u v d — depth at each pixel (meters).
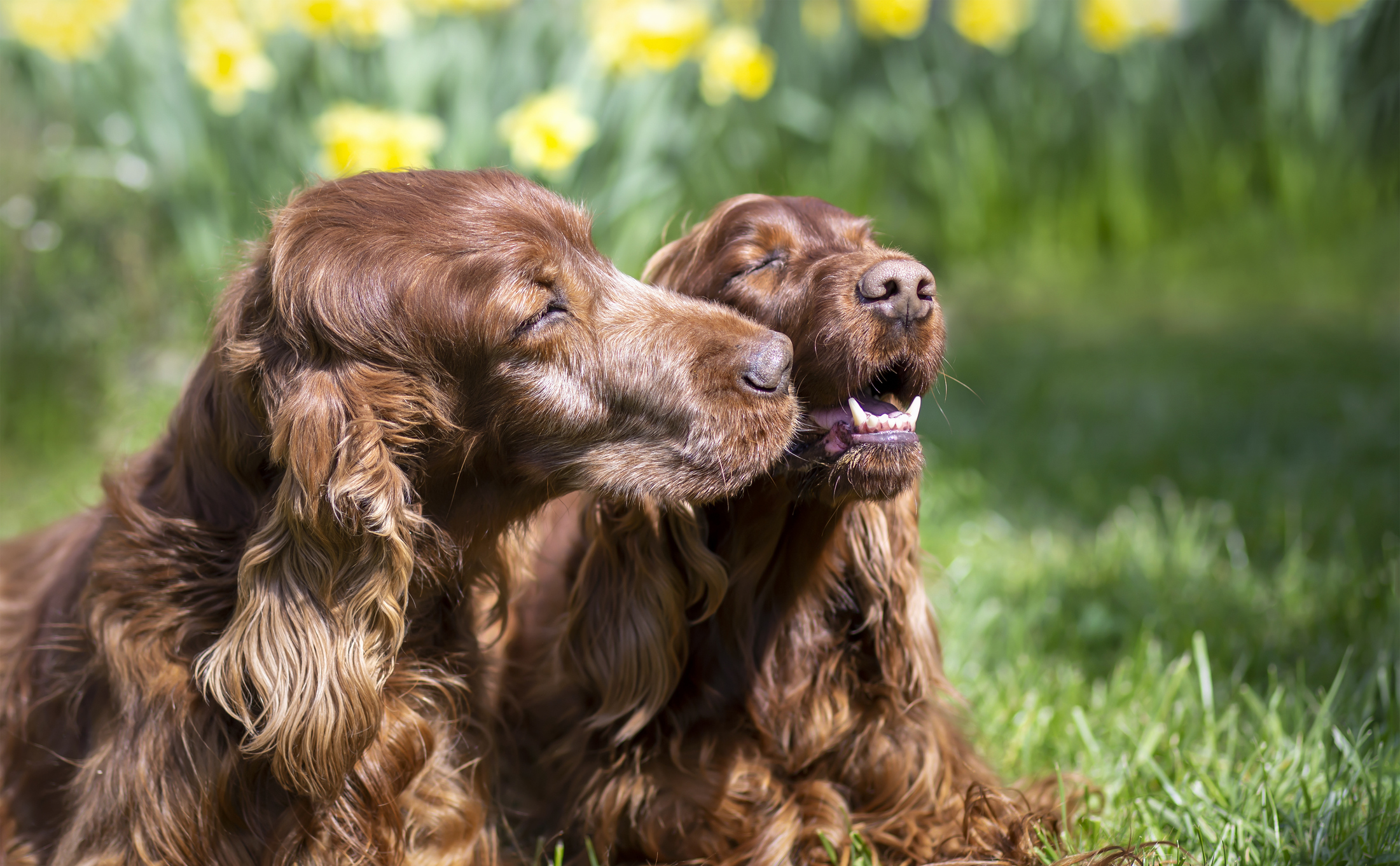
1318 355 7.60
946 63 10.21
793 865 3.16
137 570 2.85
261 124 7.00
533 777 3.51
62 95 7.66
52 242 6.87
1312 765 3.18
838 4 9.73
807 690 3.29
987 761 3.53
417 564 2.82
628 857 3.23
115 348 6.86
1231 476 5.77
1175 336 8.33
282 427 2.59
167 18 7.48
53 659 3.11
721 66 7.30
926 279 2.93
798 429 2.94
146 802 2.75
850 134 9.57
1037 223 10.22
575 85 6.82
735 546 3.22
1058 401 7.21
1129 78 10.04
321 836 2.78
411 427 2.69
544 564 3.69
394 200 2.71
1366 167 9.86
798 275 3.12
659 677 3.15
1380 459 5.89
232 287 2.87
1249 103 10.05
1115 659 4.13
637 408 2.78
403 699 2.89
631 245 6.92
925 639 3.34
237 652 2.66
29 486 6.32
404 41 6.91
